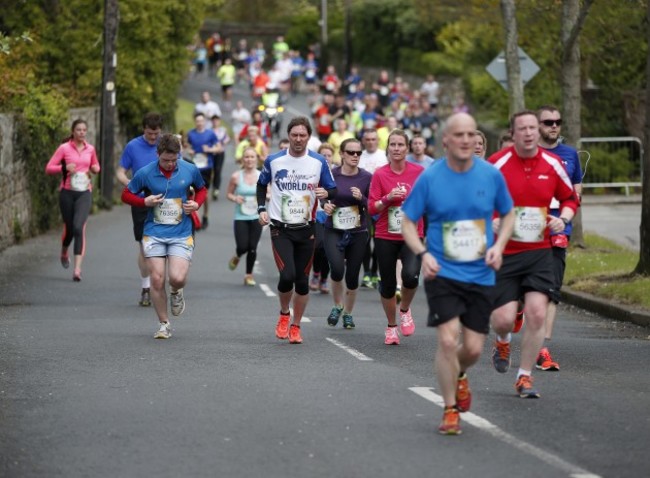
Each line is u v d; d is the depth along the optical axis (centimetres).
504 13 4256
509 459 1399
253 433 1535
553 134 2136
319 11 15625
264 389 1831
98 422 1603
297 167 2264
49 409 1689
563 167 1805
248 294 3269
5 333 2450
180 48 6994
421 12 7938
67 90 6038
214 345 2292
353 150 2517
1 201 4116
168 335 2384
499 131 7219
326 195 2269
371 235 3434
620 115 6969
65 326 2577
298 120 2262
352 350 2248
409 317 2400
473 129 1495
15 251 4122
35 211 4603
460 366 1558
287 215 2270
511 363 2116
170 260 2323
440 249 1517
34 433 1541
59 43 6316
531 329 1772
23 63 6047
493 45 8062
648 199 3195
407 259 2322
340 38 14375
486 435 1521
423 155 3036
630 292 3005
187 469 1360
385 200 2286
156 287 2336
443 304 1509
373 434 1524
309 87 13650
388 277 2319
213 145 5447
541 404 1728
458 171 1516
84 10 6359
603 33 5356
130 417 1634
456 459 1398
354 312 2933
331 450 1443
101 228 4938
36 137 4566
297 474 1335
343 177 2522
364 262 3475
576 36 4050
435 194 1509
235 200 3438
